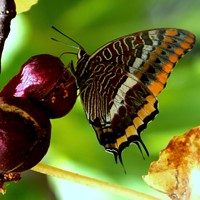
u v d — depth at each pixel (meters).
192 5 0.69
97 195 0.62
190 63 0.65
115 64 0.55
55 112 0.51
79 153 0.63
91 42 0.66
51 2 0.66
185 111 0.63
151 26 0.68
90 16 0.66
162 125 0.62
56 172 0.51
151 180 0.54
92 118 0.56
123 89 0.56
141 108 0.56
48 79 0.51
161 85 0.55
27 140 0.50
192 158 0.54
